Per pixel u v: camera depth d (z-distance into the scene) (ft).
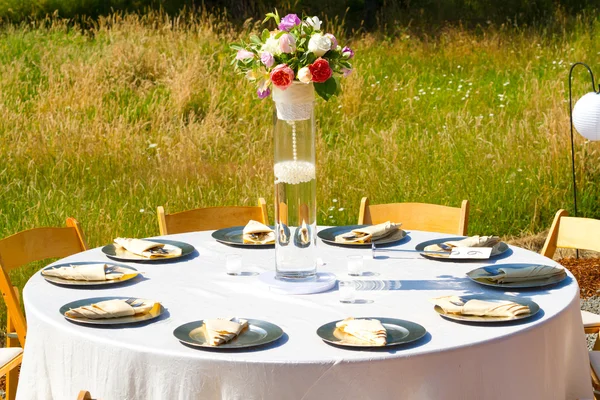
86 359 8.46
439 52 37.45
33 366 9.19
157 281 10.63
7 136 26.81
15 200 23.16
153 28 36.88
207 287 10.34
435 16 42.22
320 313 9.21
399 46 38.01
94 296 9.94
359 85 32.14
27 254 12.30
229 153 27.81
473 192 24.13
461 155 25.84
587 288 19.53
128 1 40.37
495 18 41.88
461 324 8.67
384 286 10.28
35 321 9.21
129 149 26.53
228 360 7.71
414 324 8.50
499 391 8.23
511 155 25.57
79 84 31.09
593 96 19.86
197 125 28.73
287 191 10.08
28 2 39.17
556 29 39.50
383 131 28.78
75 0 39.81
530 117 29.19
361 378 7.66
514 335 8.31
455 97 32.32
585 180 24.66
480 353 8.07
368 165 25.64
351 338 8.17
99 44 35.01
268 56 9.78
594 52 35.27
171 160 26.09
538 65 35.17
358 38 40.11
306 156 10.04
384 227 12.67
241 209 15.25
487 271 10.70
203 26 37.58
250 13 41.60
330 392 7.68
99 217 21.53
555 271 10.29
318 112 31.12
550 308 9.18
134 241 12.11
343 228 13.47
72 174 24.86
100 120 28.63
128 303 9.38
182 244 12.49
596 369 10.84
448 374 7.92
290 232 10.18
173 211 23.03
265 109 31.01
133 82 31.94
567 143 25.38
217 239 12.87
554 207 24.18
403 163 25.55
